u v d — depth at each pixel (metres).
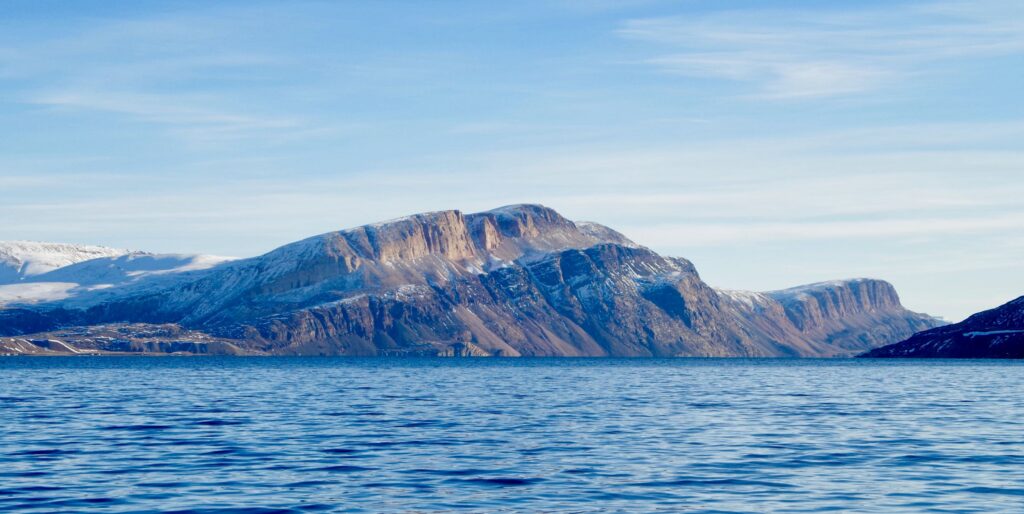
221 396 162.25
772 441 86.31
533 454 77.25
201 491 59.38
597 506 55.28
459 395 167.12
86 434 92.12
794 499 57.12
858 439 87.88
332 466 70.25
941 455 76.12
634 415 117.31
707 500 56.94
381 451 79.06
